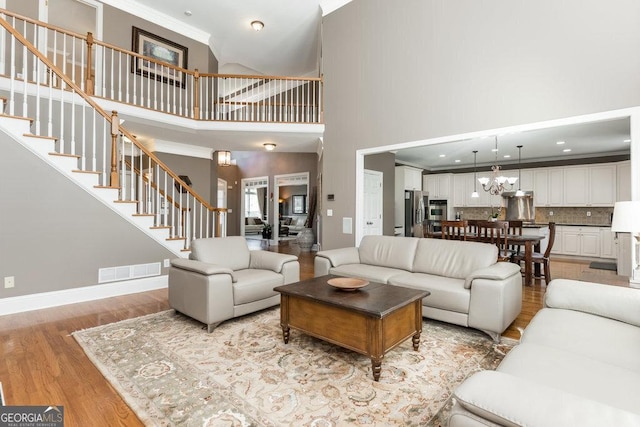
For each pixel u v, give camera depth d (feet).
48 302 11.59
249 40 22.34
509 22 11.88
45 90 13.48
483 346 8.59
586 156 24.20
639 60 9.56
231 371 7.17
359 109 16.72
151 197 17.16
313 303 8.07
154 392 6.30
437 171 31.63
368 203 21.76
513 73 11.80
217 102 21.34
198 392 6.33
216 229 17.44
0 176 10.61
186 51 20.58
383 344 6.93
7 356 7.76
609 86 10.02
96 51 17.12
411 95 14.65
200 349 8.28
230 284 9.93
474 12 12.73
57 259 11.79
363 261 13.61
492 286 8.83
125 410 5.76
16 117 10.89
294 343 8.70
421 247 12.21
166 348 8.30
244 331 9.53
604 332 5.60
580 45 10.48
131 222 13.65
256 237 40.06
